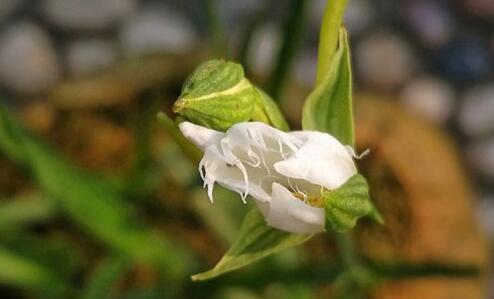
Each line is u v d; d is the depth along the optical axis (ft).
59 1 1.32
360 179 0.59
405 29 1.37
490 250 1.30
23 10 1.33
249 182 0.61
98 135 1.09
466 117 1.36
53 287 0.95
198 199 0.98
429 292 1.06
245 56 0.87
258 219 0.64
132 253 0.91
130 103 1.09
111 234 0.90
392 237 1.07
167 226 1.06
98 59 1.32
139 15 1.34
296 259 0.95
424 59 1.37
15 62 1.30
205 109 0.60
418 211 1.08
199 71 0.60
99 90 1.09
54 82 1.31
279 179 0.61
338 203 0.59
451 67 1.37
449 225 1.08
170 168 1.01
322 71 0.64
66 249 0.95
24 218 0.99
